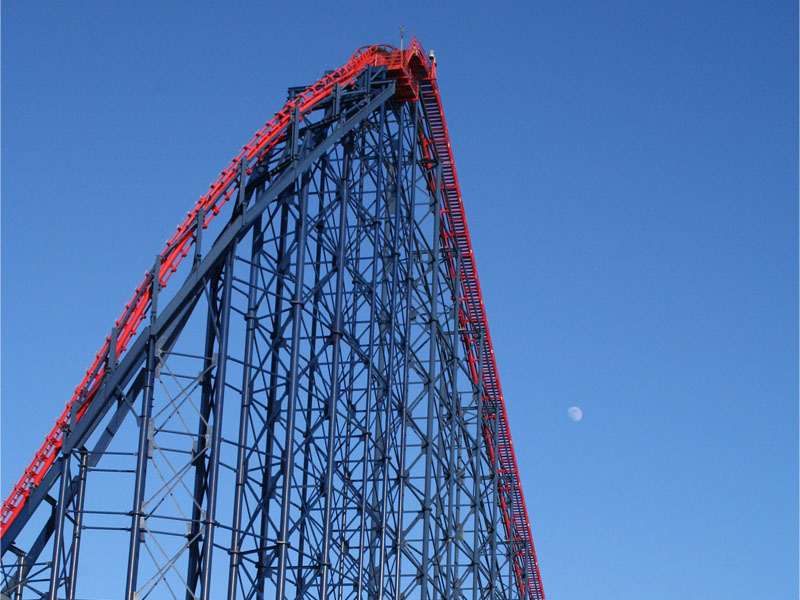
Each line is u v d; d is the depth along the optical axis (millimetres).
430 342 56875
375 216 52094
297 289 45562
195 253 43688
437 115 59500
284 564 42438
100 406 41406
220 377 42344
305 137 49531
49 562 41500
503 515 72188
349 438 49031
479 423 63406
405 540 51812
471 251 64250
